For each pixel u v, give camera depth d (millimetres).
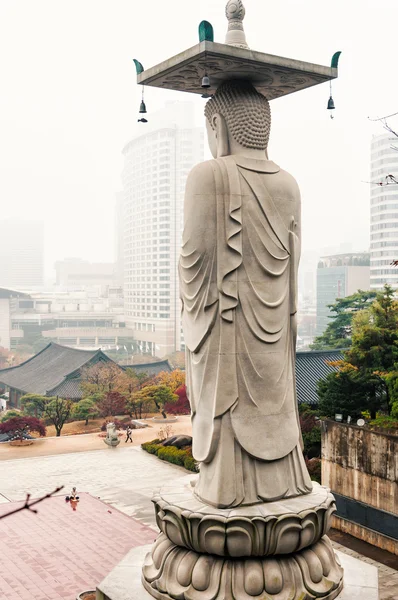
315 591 16750
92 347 164625
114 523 34531
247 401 17688
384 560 27828
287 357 18594
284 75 18203
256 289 17859
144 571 18219
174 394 67938
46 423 69188
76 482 43062
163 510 17672
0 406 85250
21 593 25734
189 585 16812
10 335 173500
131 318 165250
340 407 34188
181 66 17375
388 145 106188
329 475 32594
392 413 31375
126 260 167500
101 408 67688
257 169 18250
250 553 16516
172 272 147875
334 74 18328
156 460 49406
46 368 84375
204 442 17906
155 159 148500
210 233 17734
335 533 31375
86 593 25109
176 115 167750
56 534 32781
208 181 17781
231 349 17672
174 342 149125
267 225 18062
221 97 18734
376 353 34688
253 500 17406
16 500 38781
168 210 147125
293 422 18531
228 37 18938
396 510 28547
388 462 29000
